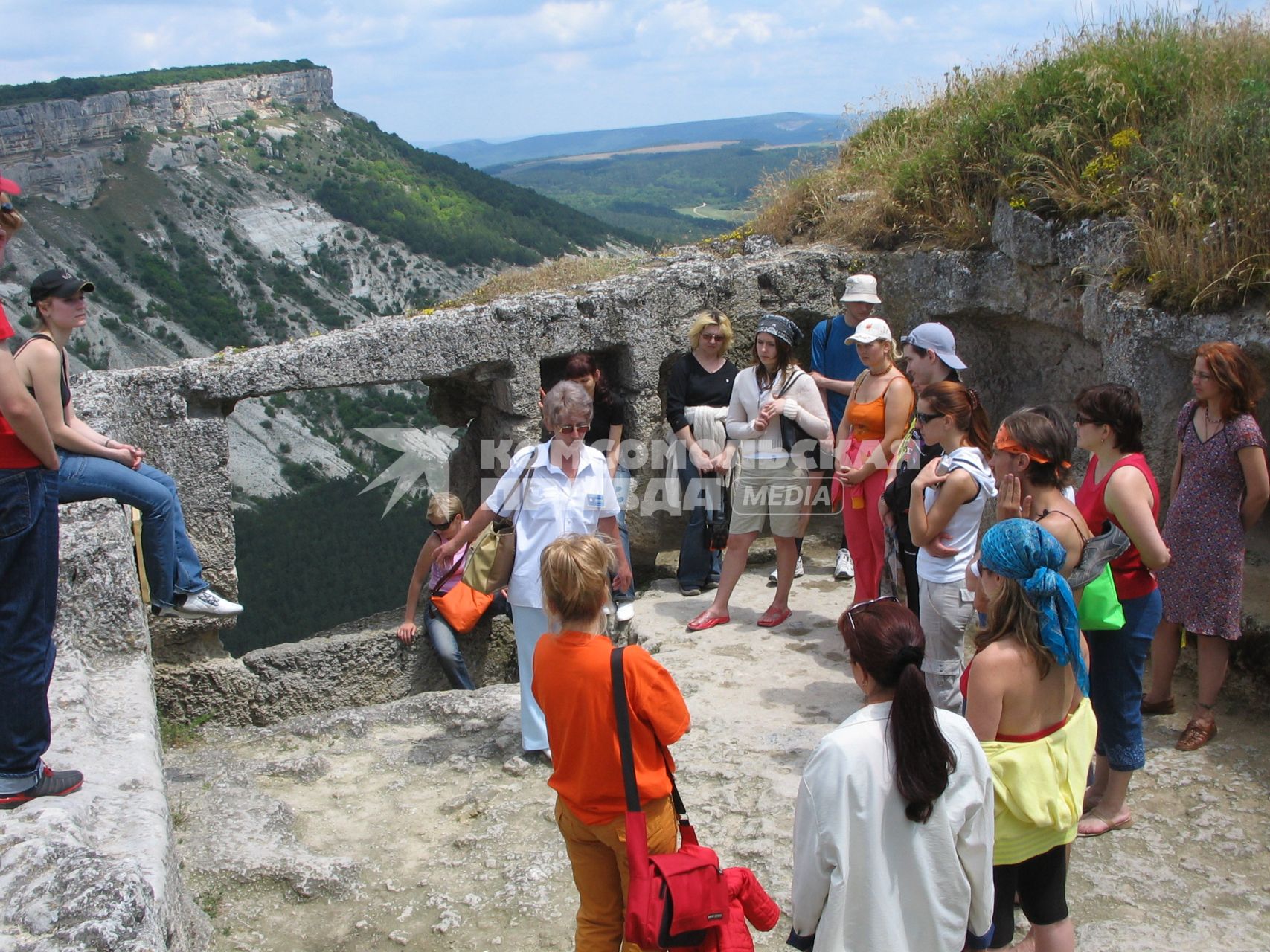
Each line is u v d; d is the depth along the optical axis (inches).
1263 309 192.7
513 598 181.0
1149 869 145.3
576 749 112.0
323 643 257.6
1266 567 209.9
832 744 92.4
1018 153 263.1
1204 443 167.5
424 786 187.9
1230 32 277.7
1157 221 221.6
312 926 144.9
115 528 168.2
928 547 161.3
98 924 86.7
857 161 344.8
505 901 147.6
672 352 294.4
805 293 307.7
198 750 217.3
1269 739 176.2
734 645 234.4
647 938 101.4
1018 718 109.0
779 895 141.9
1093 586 132.6
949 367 174.6
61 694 137.9
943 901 92.3
